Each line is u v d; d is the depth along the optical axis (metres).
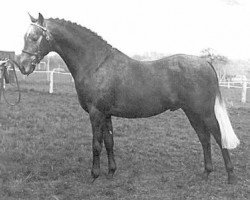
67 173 6.41
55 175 6.24
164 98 5.94
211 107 5.92
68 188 5.77
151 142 8.75
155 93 5.91
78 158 7.14
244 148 8.62
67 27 6.05
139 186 5.96
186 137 9.47
